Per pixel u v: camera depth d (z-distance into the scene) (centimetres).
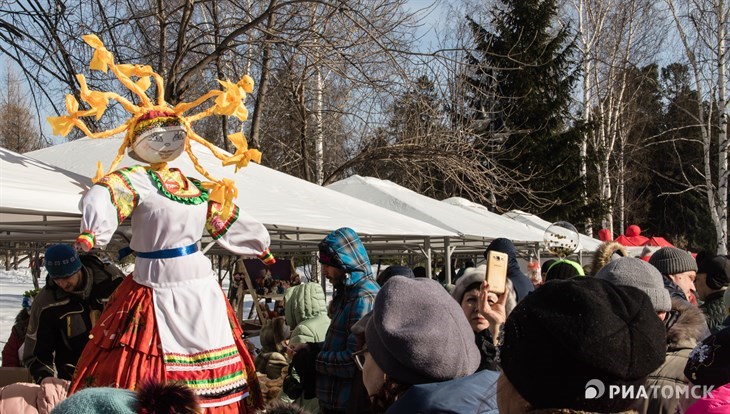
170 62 1355
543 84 2322
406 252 1221
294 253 1133
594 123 2411
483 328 295
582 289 138
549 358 132
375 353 207
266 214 501
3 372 409
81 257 430
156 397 170
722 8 1950
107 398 166
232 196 362
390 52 1214
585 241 1590
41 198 363
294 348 397
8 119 2747
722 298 482
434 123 1488
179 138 344
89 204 305
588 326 131
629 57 2536
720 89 1967
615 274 290
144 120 339
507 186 1581
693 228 3900
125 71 347
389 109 1509
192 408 173
